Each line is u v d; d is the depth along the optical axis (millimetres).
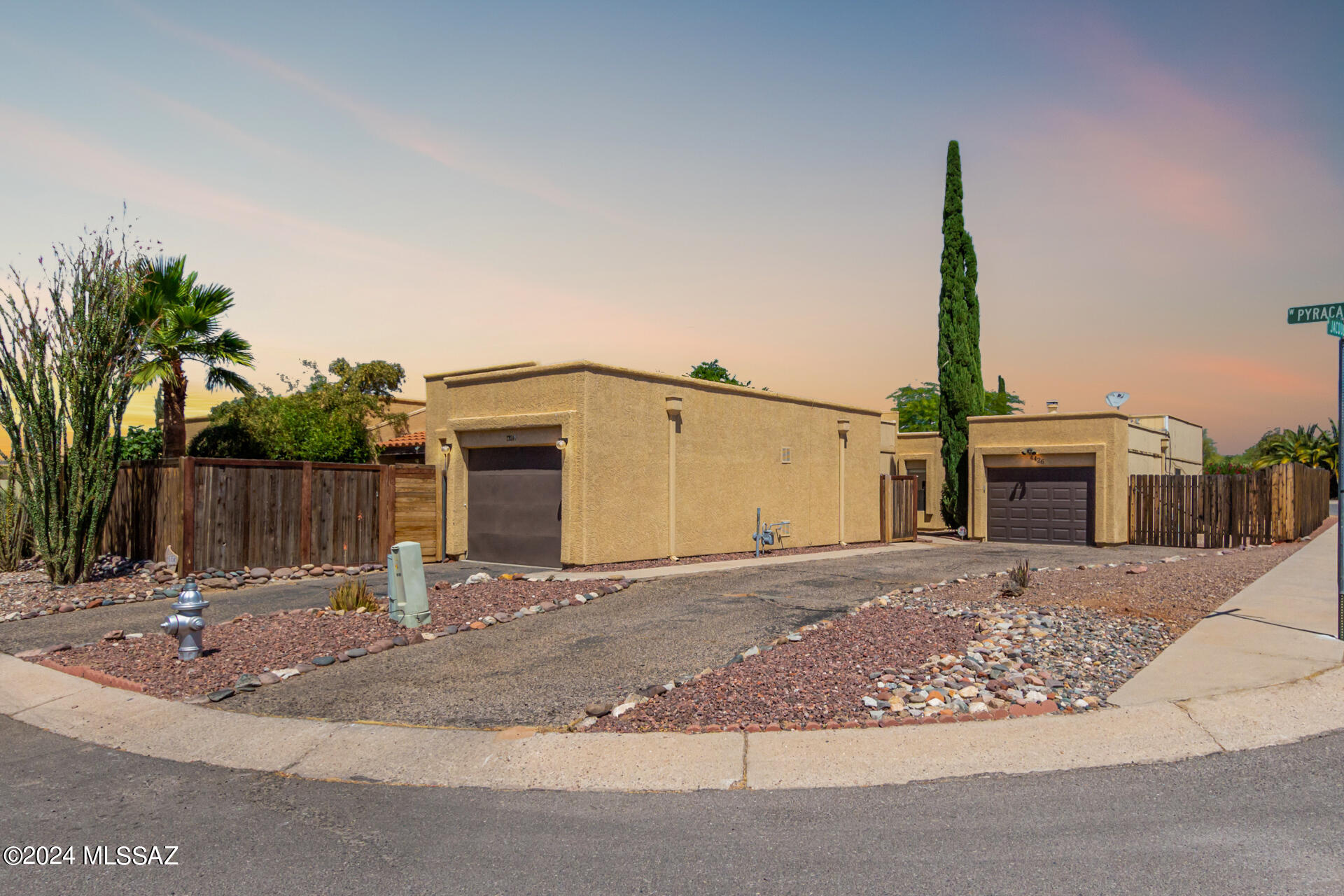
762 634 8859
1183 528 21188
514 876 3988
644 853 4199
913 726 5820
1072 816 4539
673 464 16156
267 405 21484
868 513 23016
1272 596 10555
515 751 5586
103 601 11516
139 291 14156
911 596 11273
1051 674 6855
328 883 3951
